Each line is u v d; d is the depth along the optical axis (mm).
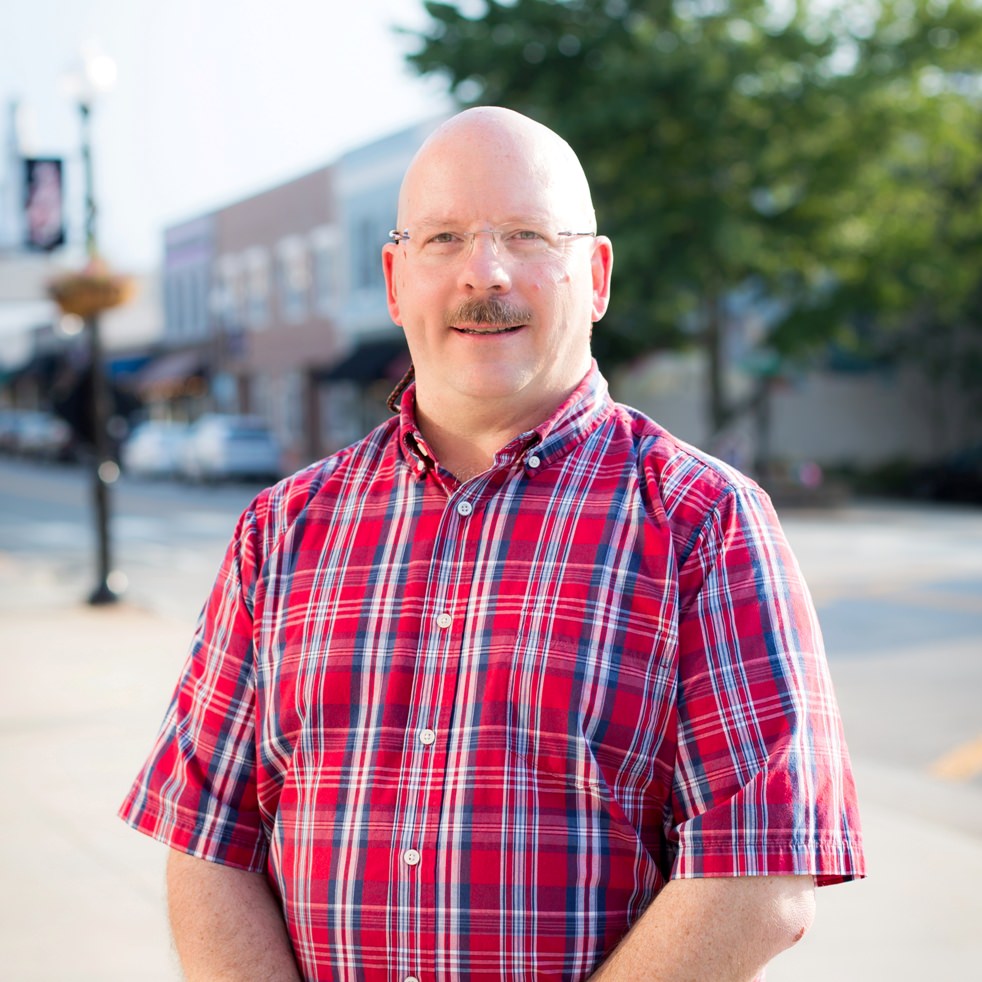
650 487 1584
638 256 20062
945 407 28781
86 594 12148
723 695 1486
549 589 1544
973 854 4773
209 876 1678
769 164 20516
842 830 1468
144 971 3727
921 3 20703
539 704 1506
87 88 11258
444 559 1600
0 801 5371
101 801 5379
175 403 41406
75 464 39156
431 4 20781
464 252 1627
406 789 1548
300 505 1730
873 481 25500
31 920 4117
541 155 1644
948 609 10570
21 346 54906
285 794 1648
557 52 20609
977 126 22891
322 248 31656
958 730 6691
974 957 3820
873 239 22062
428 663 1571
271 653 1675
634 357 23641
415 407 1743
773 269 21094
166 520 21375
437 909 1514
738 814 1436
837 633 9547
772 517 1592
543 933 1486
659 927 1442
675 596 1521
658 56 19578
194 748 1709
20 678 8008
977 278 25234
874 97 20625
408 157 27609
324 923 1571
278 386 34375
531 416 1677
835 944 3930
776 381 23188
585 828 1494
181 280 40250
